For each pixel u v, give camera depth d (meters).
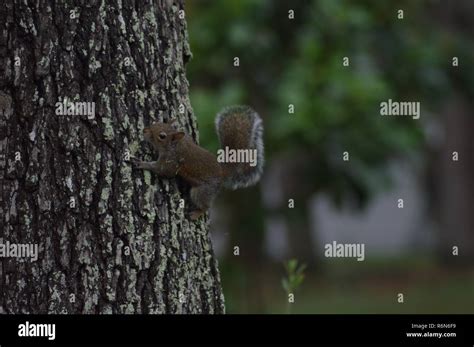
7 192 7.77
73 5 7.76
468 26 26.94
